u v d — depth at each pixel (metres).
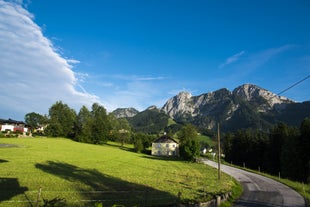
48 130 122.94
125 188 28.09
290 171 64.38
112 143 140.88
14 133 104.56
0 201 18.84
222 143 129.88
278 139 77.25
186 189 28.97
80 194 23.50
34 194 22.16
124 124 135.62
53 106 126.06
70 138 129.38
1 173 31.78
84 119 129.25
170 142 102.44
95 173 38.16
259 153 87.75
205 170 54.12
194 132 102.12
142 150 112.56
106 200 21.52
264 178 46.41
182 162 72.81
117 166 49.91
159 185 31.20
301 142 63.91
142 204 20.42
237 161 102.56
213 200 21.38
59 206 18.58
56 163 45.16
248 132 103.50
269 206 24.66
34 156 51.59
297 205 25.38
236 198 27.72
